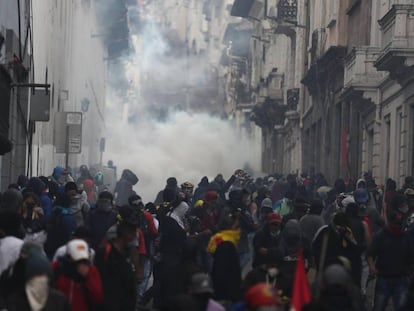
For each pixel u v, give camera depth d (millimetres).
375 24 48219
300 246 19375
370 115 49281
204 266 23172
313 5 66312
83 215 21953
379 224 25438
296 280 13484
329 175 58719
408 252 20953
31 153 37406
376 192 35312
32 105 35625
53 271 14820
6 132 28594
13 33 31094
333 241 19641
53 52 45625
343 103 54969
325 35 60000
